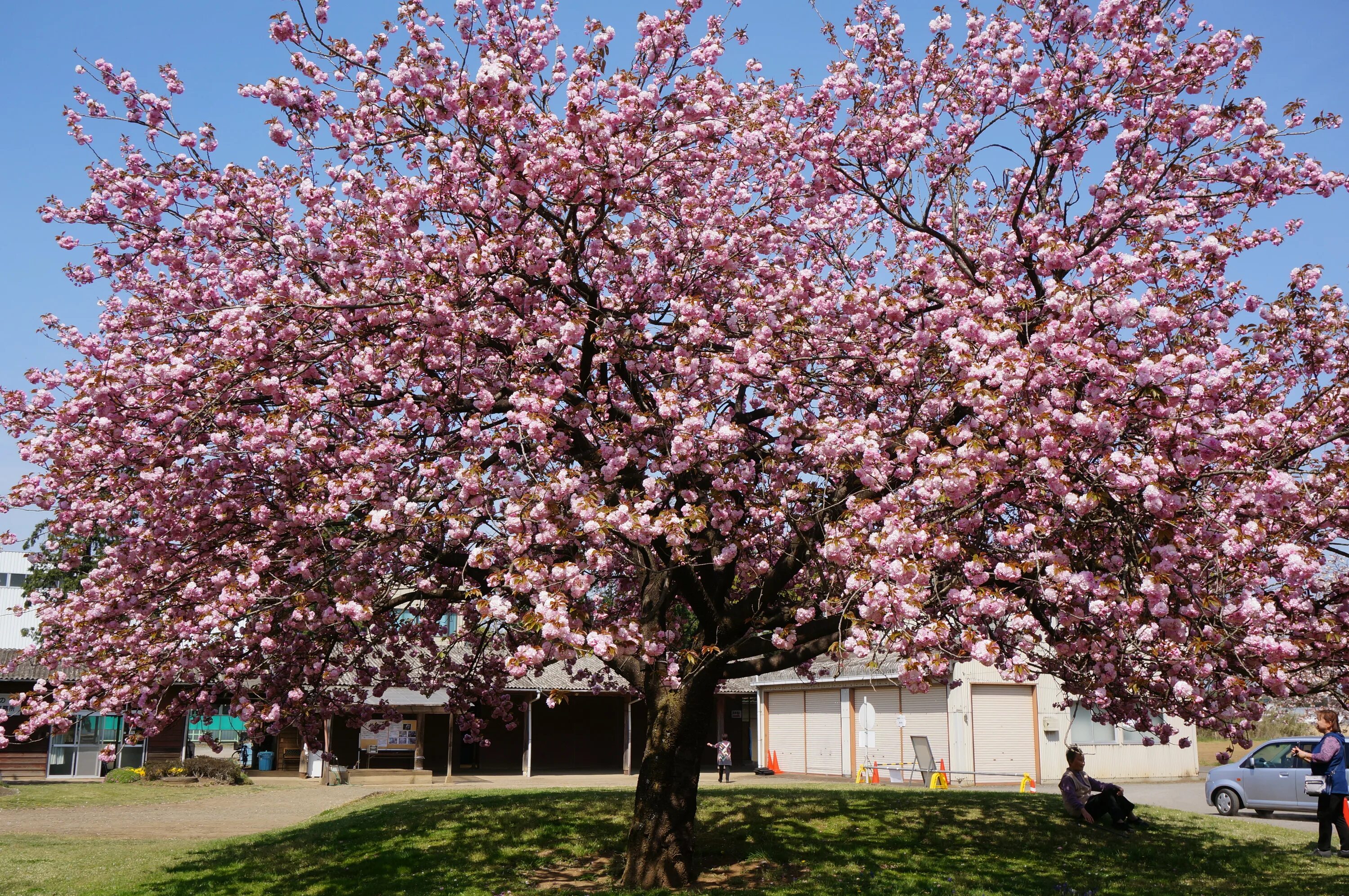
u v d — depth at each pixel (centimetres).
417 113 945
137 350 973
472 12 1002
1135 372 759
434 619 1231
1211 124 936
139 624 935
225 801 2406
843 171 1005
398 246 970
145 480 860
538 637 802
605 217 956
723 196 1120
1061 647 825
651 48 985
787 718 3541
